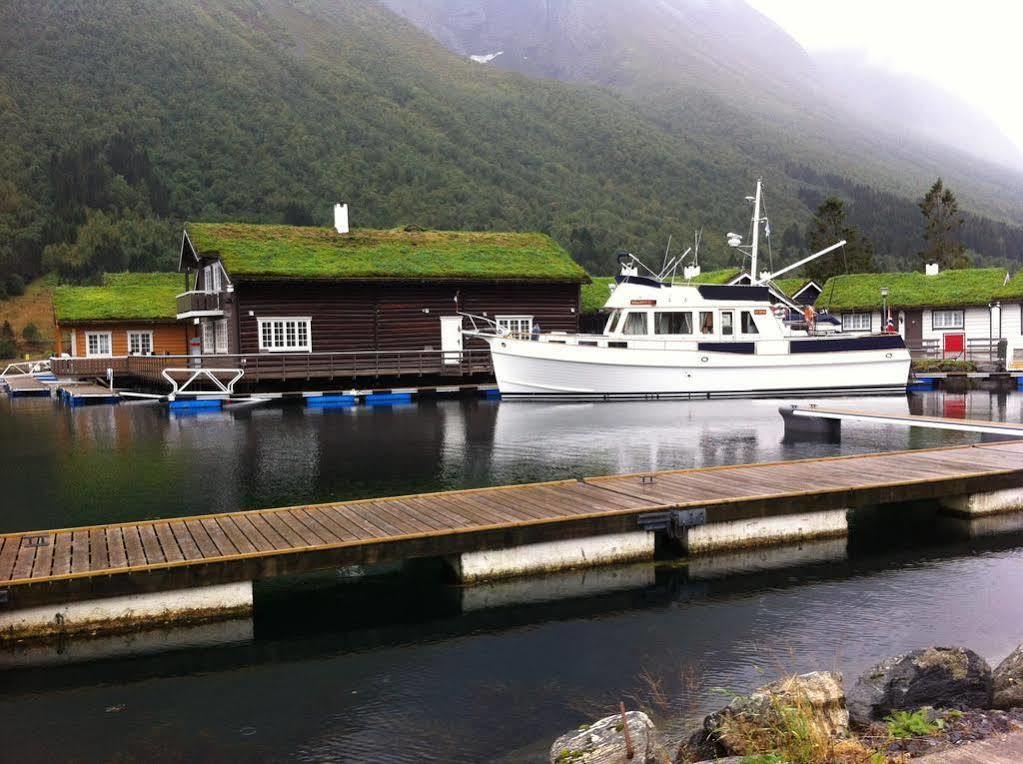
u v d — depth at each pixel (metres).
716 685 6.49
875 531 10.83
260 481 14.08
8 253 110.75
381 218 133.75
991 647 7.11
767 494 10.08
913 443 18.27
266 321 30.81
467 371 31.48
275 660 7.14
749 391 27.95
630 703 6.22
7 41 164.62
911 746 4.42
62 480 14.55
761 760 4.13
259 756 5.62
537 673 6.80
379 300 32.38
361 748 5.70
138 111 149.50
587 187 166.62
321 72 192.50
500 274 33.53
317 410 26.09
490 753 5.58
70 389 34.12
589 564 9.23
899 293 43.22
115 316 40.41
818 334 30.89
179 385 30.30
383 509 9.75
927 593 8.52
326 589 8.80
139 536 8.66
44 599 7.25
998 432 15.51
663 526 9.45
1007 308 39.81
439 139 170.38
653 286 27.89
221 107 158.25
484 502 10.02
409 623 7.90
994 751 3.99
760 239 146.25
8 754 5.68
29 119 145.75
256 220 129.62
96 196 127.31
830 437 18.42
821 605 8.20
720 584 8.81
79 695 6.52
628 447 17.53
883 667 5.20
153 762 5.56
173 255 114.88
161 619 7.66
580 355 27.03
